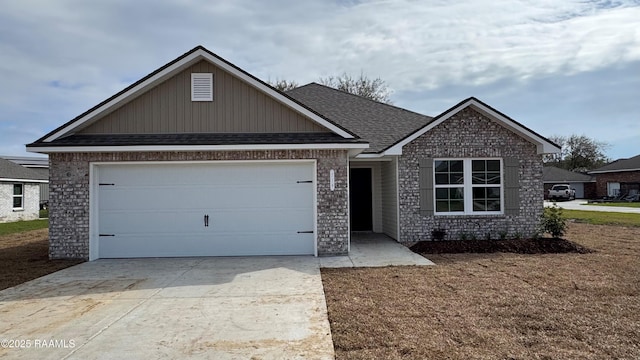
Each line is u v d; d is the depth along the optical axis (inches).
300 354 174.4
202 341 189.6
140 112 410.3
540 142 472.4
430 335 192.7
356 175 593.3
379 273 323.9
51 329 207.5
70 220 390.9
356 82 1540.4
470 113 482.9
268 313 229.0
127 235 401.4
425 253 417.7
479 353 172.6
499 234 479.2
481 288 274.4
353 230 591.2
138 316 226.7
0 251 454.3
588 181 1934.1
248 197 407.5
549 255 398.9
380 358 169.3
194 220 405.1
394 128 555.5
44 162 1513.3
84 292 277.6
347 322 211.2
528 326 203.2
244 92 416.2
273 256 401.7
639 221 721.6
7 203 896.9
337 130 409.1
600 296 253.9
